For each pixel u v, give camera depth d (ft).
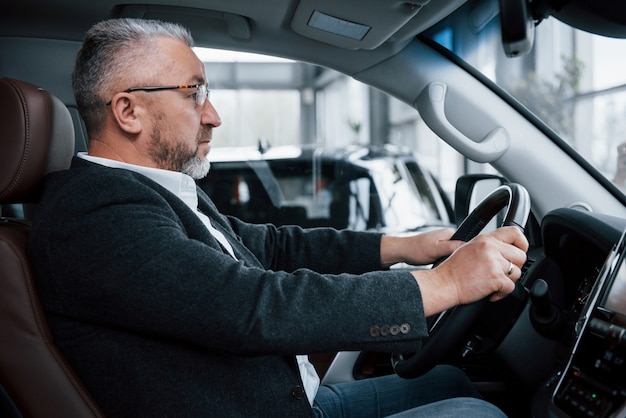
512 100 5.82
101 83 3.74
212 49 6.11
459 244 4.36
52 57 5.93
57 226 3.28
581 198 5.64
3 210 6.53
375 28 5.23
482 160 5.81
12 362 3.29
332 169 10.71
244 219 10.14
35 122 3.56
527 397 5.03
